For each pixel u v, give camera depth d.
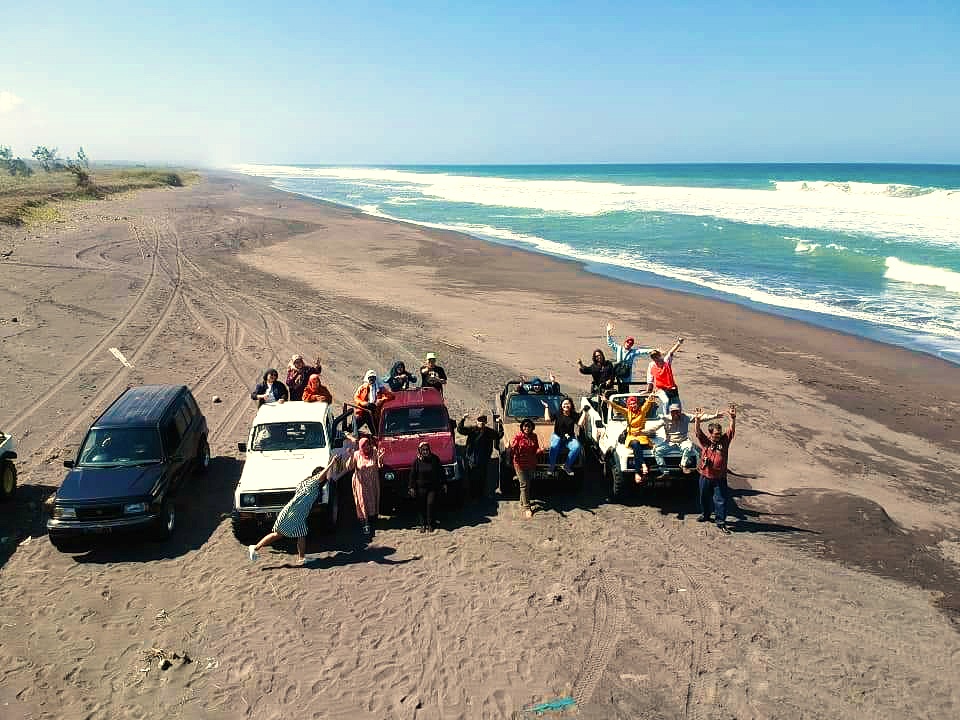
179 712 6.83
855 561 9.62
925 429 14.86
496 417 13.37
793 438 14.30
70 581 9.09
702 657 7.62
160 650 7.68
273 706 6.91
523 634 7.99
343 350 20.70
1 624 8.19
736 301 27.33
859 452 13.64
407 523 10.75
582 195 82.94
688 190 87.25
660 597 8.73
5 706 6.89
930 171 187.50
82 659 7.60
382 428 11.75
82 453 10.35
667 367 12.60
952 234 41.19
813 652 7.71
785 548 9.95
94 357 19.33
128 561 9.60
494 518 10.94
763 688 7.14
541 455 11.46
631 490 11.34
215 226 49.38
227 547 9.99
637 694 7.06
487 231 51.28
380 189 113.75
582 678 7.28
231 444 13.89
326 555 9.76
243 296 27.91
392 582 9.05
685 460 10.90
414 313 25.62
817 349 20.84
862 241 39.47
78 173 76.56
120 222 48.66
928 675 7.35
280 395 13.00
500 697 7.02
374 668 7.44
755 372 18.70
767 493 11.80
